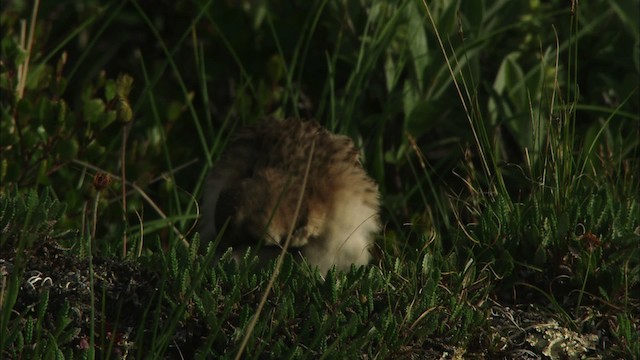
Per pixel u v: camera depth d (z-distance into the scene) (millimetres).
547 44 8250
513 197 7441
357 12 8062
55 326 4402
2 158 6848
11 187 6648
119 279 4664
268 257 5562
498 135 7348
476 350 4656
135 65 9125
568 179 5562
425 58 7824
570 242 5234
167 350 4430
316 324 4457
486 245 5363
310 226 5504
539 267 5219
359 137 7715
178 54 8977
